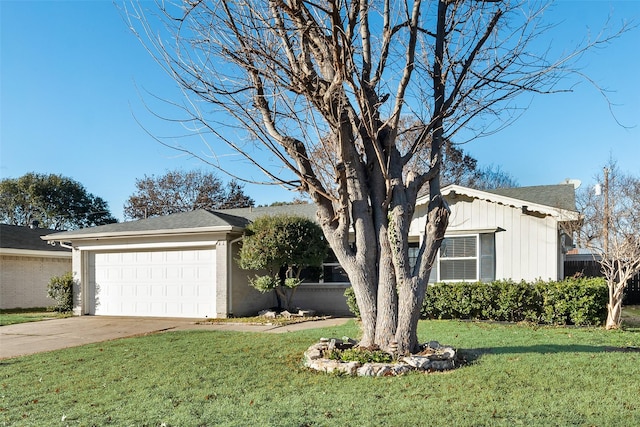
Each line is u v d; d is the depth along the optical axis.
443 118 7.48
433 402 5.27
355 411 5.03
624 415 4.76
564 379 6.17
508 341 9.27
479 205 14.27
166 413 5.17
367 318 7.42
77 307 16.55
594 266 20.44
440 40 7.59
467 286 12.89
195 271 15.27
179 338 10.34
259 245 14.17
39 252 19.91
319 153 7.60
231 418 4.92
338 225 7.62
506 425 4.52
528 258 13.65
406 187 7.59
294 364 7.41
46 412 5.35
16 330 12.55
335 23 6.25
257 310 16.05
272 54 6.73
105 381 6.67
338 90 6.70
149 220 16.92
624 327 11.56
